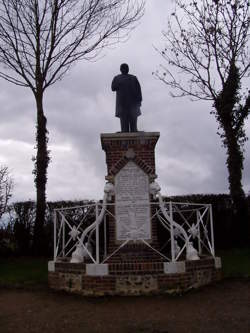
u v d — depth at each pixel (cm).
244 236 1431
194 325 631
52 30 1520
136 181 957
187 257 887
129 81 1059
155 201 967
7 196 1552
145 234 941
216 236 1450
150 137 996
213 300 767
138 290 810
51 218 1480
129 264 820
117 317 682
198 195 1475
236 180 1453
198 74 1541
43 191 1480
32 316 701
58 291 870
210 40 1505
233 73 1484
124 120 1047
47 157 1512
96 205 866
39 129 1517
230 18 1486
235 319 654
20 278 1006
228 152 1476
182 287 815
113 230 950
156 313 698
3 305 779
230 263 1115
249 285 867
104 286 817
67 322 663
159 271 816
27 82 1523
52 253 1453
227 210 1459
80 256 897
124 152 994
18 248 1485
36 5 1502
